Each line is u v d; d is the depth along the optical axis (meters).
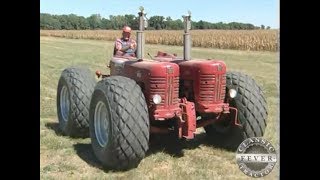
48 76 11.77
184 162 4.99
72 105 5.79
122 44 6.08
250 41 26.88
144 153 4.67
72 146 5.59
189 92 5.20
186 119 4.86
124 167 4.68
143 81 4.91
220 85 5.10
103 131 4.93
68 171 4.68
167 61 5.46
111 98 4.57
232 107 5.38
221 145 5.63
